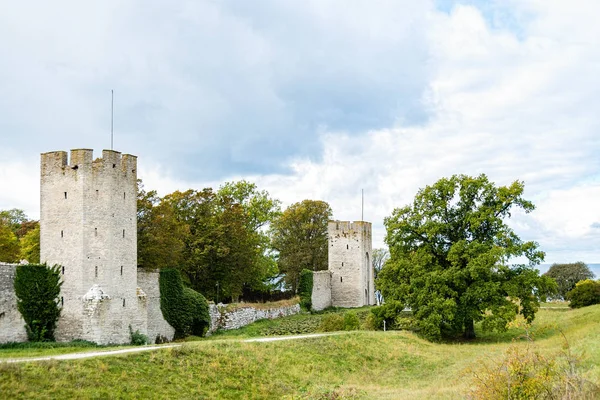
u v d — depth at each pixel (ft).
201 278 207.82
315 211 282.97
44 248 139.33
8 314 126.52
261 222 271.28
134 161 149.38
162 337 161.07
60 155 140.87
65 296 135.54
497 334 170.19
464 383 93.76
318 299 250.57
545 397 62.03
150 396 89.45
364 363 127.85
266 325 202.28
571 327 160.56
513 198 160.76
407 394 92.27
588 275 326.85
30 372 85.76
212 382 100.27
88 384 87.40
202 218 204.85
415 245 172.55
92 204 138.51
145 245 169.07
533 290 154.10
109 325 136.98
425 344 150.82
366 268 271.08
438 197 168.76
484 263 149.48
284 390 102.83
